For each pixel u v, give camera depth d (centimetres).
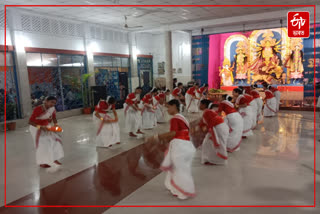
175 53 1428
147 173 373
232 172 367
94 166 407
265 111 805
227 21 1050
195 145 509
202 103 382
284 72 1206
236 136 443
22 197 309
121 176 365
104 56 1102
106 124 503
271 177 347
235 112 443
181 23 1120
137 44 1316
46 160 391
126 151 480
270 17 975
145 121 667
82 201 296
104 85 1065
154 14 920
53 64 890
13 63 764
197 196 298
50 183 347
